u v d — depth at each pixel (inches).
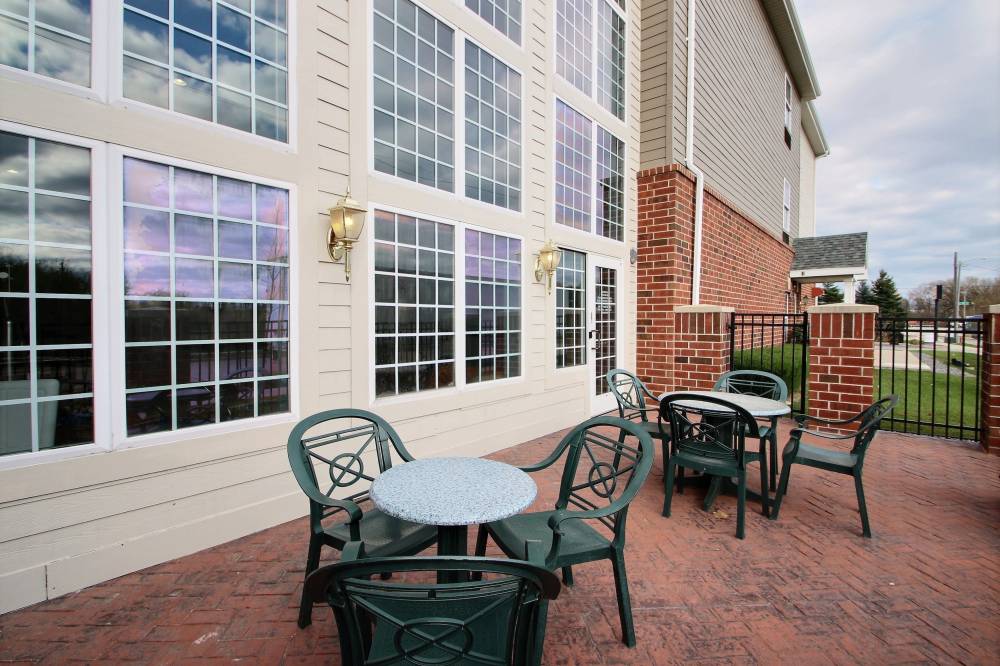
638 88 262.7
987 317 176.6
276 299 114.4
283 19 114.7
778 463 168.7
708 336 234.2
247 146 107.0
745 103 347.6
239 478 107.7
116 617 79.0
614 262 245.9
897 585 90.2
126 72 91.6
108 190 88.6
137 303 93.5
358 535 71.2
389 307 139.6
